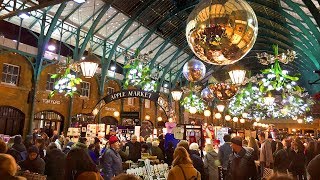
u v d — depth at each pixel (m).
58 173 5.89
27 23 16.62
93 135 12.72
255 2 17.22
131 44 22.66
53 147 6.73
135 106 24.34
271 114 37.34
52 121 18.08
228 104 29.11
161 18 21.47
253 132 16.12
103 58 20.72
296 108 27.95
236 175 5.25
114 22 19.97
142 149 9.56
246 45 3.07
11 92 15.64
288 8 15.42
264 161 8.44
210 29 2.96
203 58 3.30
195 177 4.13
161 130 16.83
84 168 3.58
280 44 25.36
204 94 12.38
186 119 30.75
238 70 7.17
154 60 24.14
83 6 17.39
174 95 11.23
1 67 15.30
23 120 16.23
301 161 7.86
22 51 16.12
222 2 2.94
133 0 18.75
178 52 26.39
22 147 6.70
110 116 21.88
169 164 9.58
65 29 17.94
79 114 19.42
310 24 13.08
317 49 15.44
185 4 20.25
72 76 15.49
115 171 6.47
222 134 12.47
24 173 4.59
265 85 14.48
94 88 20.69
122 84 23.11
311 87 26.92
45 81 17.50
